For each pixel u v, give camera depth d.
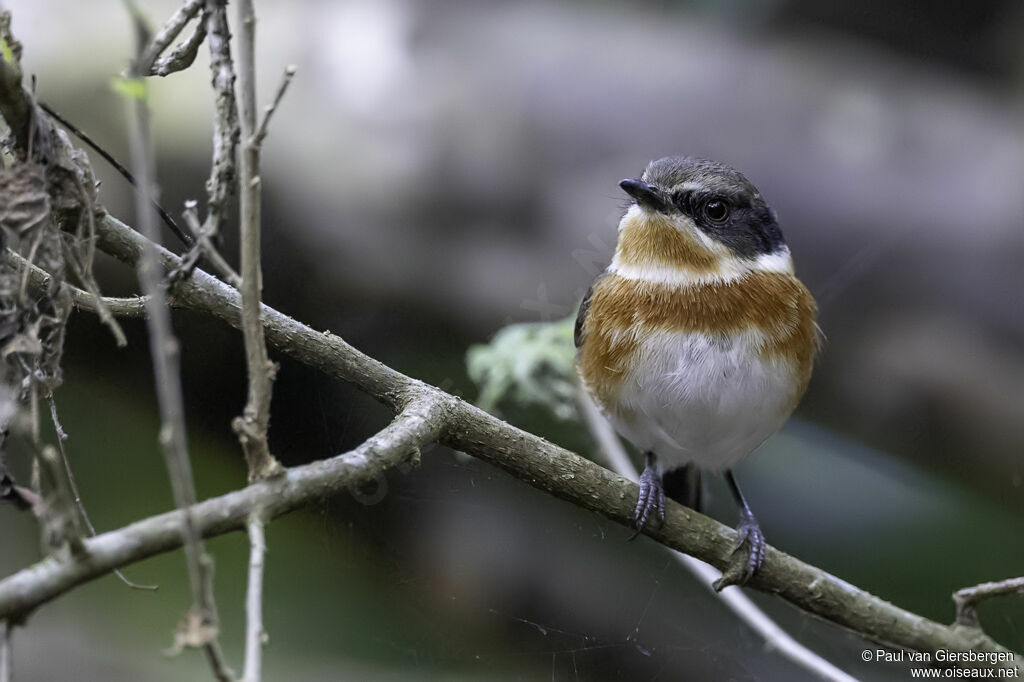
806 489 12.70
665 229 8.77
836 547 12.41
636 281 8.85
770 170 13.05
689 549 8.05
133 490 11.20
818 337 9.26
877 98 13.84
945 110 13.98
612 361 8.84
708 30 14.41
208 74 12.02
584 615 10.86
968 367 12.69
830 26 15.05
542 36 13.38
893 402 12.88
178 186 11.73
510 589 10.74
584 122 12.88
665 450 9.33
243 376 10.93
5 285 5.71
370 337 12.34
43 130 5.75
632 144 12.87
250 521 5.29
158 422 11.30
